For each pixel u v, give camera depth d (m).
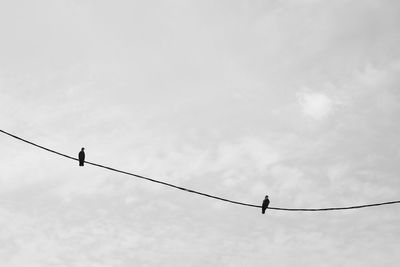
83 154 26.19
